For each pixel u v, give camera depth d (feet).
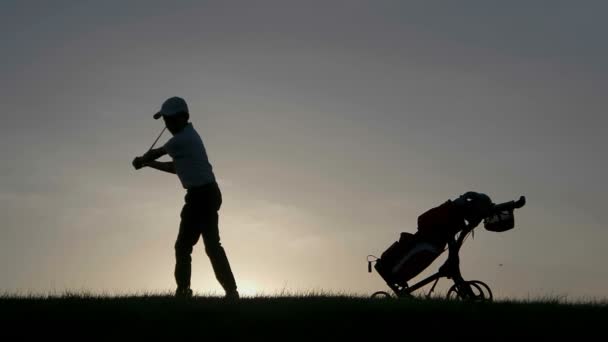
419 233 48.16
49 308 37.22
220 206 41.16
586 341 35.22
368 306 38.27
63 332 34.40
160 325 35.12
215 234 40.45
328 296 44.39
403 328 35.83
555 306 40.27
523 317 37.70
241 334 34.42
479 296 46.11
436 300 41.81
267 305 38.32
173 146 40.06
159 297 40.55
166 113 40.73
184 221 40.63
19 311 36.70
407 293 47.70
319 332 34.99
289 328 35.22
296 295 44.83
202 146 40.75
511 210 48.11
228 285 40.45
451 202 48.16
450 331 35.76
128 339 33.71
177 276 40.96
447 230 47.47
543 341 35.12
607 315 38.60
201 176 40.14
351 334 34.94
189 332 34.45
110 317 35.94
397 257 48.06
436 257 47.42
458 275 46.91
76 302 38.88
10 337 33.78
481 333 35.68
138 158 41.22
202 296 42.09
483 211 47.32
